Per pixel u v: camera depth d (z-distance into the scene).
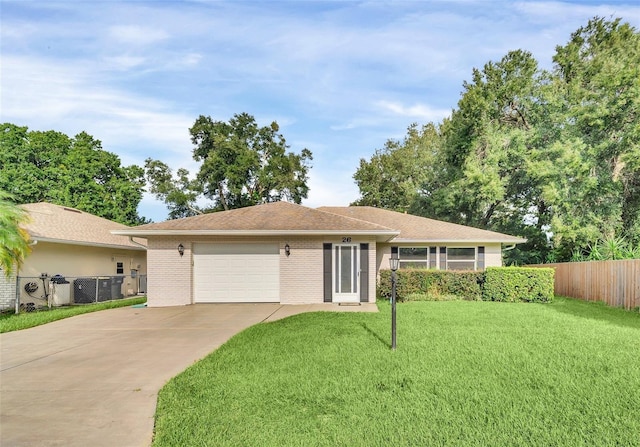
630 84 20.53
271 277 14.17
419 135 40.66
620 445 3.64
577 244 21.97
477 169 24.50
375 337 7.99
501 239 17.83
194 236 14.01
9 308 13.94
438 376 5.49
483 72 27.67
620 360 6.26
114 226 21.98
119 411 4.60
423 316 10.67
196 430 3.99
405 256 18.64
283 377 5.50
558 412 4.32
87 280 16.42
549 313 11.34
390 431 3.91
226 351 7.01
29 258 14.84
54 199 28.83
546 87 24.66
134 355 7.07
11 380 5.74
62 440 3.91
